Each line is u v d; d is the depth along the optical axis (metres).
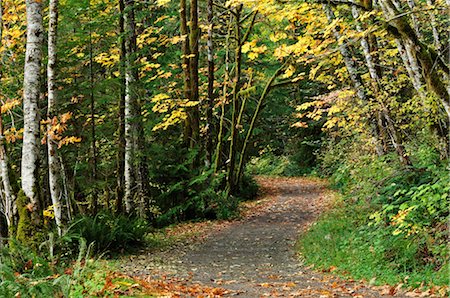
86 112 17.42
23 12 15.60
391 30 7.96
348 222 13.52
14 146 16.25
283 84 20.94
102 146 18.73
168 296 6.82
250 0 10.13
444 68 7.67
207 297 7.36
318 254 11.44
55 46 12.10
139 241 13.72
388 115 11.80
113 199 19.69
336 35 11.03
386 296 7.19
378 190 11.72
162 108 18.55
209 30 20.97
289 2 10.01
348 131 15.40
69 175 16.94
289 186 29.25
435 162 10.72
